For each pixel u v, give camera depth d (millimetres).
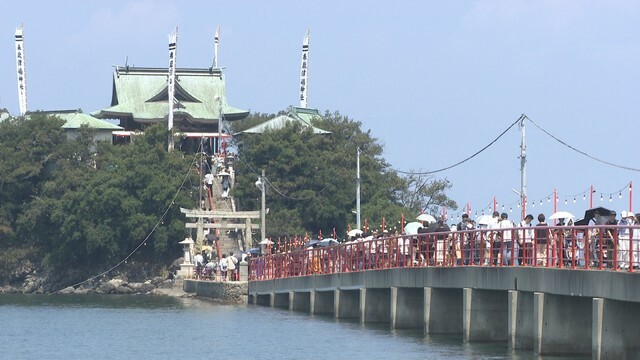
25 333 134000
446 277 108875
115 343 122250
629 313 85188
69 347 119688
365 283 128750
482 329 105375
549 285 91750
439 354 100000
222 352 112062
